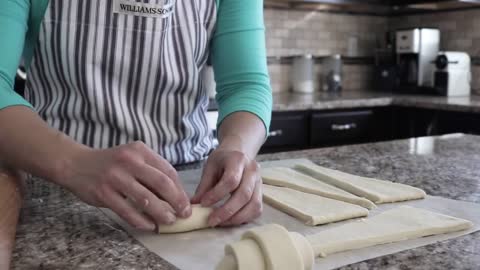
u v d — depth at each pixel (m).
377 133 2.52
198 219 0.63
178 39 0.94
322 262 0.53
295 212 0.70
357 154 1.14
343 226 0.63
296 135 2.26
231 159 0.68
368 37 3.11
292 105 2.21
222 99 0.96
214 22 0.97
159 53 0.91
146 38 0.89
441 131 2.29
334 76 2.91
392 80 2.89
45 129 0.68
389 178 0.92
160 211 0.60
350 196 0.77
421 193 0.79
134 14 0.88
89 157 0.62
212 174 0.69
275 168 0.97
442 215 0.67
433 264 0.53
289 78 2.89
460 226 0.63
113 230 0.62
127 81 0.91
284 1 2.64
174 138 0.96
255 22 0.97
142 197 0.59
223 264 0.46
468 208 0.74
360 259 0.54
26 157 0.65
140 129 0.92
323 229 0.66
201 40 0.96
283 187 0.85
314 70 2.95
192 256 0.55
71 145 0.65
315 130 2.30
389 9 2.99
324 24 2.94
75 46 0.87
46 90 0.93
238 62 0.94
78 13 0.86
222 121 0.89
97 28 0.87
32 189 0.80
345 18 3.00
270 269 0.45
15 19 0.79
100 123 0.91
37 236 0.59
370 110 2.48
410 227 0.62
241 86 0.93
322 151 1.18
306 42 2.89
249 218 0.66
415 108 2.41
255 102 0.89
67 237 0.59
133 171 0.60
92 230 0.62
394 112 2.53
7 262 0.49
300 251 0.47
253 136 0.82
